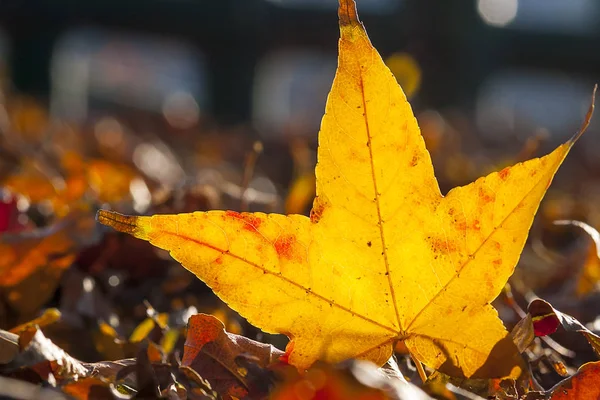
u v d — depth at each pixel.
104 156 1.38
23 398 0.41
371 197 0.45
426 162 0.45
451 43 2.71
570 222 0.53
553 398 0.45
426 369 0.49
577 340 0.54
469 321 0.45
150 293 0.63
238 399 0.44
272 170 1.92
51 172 1.09
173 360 0.46
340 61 0.44
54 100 2.84
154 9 2.83
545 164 0.44
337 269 0.45
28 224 0.70
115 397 0.43
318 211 0.45
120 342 0.53
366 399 0.40
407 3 2.71
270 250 0.45
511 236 0.44
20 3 2.71
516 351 0.45
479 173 1.55
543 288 0.76
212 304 0.62
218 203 0.75
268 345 0.45
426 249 0.45
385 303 0.45
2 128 1.38
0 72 2.74
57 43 2.82
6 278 0.55
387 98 0.44
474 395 0.43
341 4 0.44
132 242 0.63
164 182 1.28
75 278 0.57
